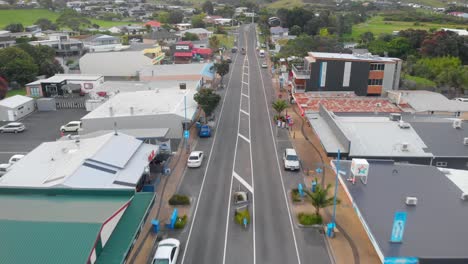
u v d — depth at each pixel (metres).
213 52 138.50
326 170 46.84
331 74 71.62
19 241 22.92
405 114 57.00
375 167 37.03
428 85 88.94
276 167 47.88
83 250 22.41
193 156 47.97
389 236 25.86
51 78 89.00
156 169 46.53
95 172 36.00
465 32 139.50
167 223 34.81
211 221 36.22
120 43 145.62
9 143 57.22
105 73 107.19
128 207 30.16
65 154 40.72
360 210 29.12
